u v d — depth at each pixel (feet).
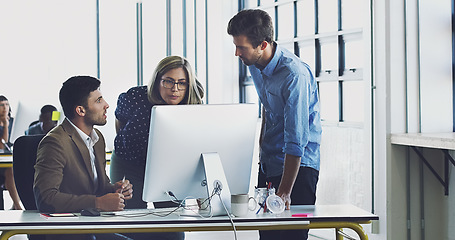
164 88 11.09
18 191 9.73
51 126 18.80
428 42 14.97
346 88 17.37
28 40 24.20
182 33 24.61
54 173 8.99
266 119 10.81
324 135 17.87
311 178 10.39
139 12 25.13
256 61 9.98
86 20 24.81
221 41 23.76
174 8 24.77
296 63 9.89
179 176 8.77
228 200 8.77
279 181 10.72
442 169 14.71
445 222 14.69
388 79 15.14
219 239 17.92
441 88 15.03
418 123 15.10
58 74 24.54
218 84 23.80
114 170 11.61
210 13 23.72
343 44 17.47
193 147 8.72
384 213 15.24
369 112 15.70
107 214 8.84
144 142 11.33
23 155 9.73
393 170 15.06
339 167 17.12
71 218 8.46
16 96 24.07
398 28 15.15
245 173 9.25
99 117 9.61
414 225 15.08
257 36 9.66
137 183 11.39
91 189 9.47
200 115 8.70
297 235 10.04
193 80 11.26
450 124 15.06
